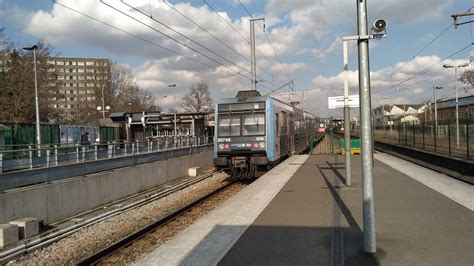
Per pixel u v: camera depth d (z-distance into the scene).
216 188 20.36
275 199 11.58
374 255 6.28
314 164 21.34
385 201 10.63
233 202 11.38
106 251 9.58
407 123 29.59
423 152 21.39
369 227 6.39
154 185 25.78
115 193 21.48
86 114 74.25
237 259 6.40
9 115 45.00
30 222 13.36
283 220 8.91
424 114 79.81
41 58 47.50
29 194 15.58
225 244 7.26
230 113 20.09
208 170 33.34
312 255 6.43
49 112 52.44
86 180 19.12
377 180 14.59
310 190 12.95
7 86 45.22
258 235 7.76
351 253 6.44
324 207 10.18
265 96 19.97
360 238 7.27
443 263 5.86
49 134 35.81
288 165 21.20
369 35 6.28
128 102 83.81
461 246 6.64
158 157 32.31
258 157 19.41
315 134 44.09
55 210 17.00
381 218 8.73
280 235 7.69
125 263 8.91
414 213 9.13
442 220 8.43
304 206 10.40
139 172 24.02
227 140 19.92
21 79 45.72
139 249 9.98
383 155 27.20
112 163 25.97
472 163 14.51
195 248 7.11
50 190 16.75
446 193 11.59
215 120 20.34
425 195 11.34
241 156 19.80
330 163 21.66
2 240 11.84
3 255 10.74
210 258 6.52
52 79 50.69
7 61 46.12
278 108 21.62
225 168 20.20
